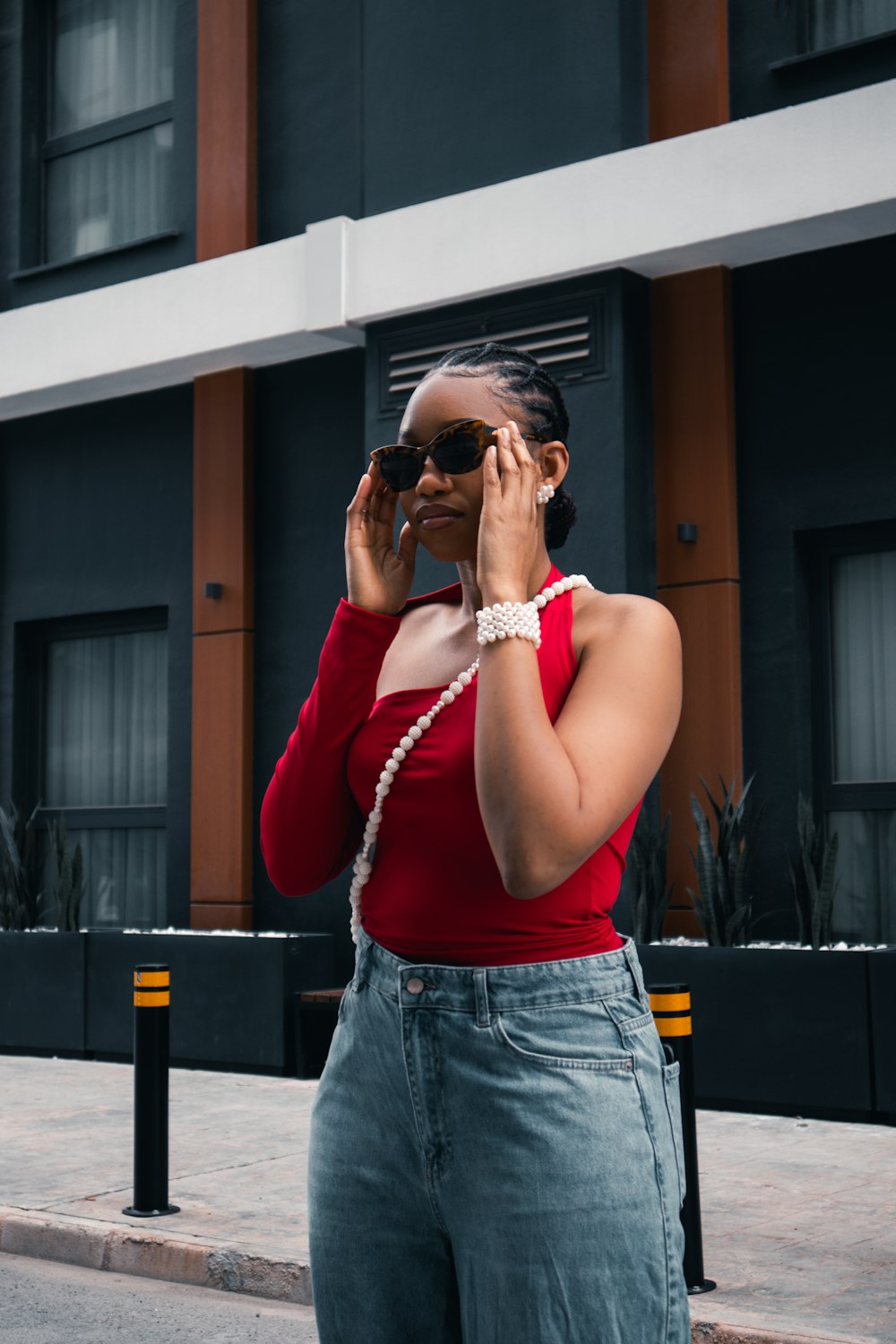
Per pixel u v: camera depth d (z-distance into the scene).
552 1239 1.42
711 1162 5.78
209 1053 8.50
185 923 9.73
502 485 1.48
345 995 1.62
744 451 7.99
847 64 7.69
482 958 1.48
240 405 9.68
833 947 7.09
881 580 7.75
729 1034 6.92
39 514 10.74
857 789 7.73
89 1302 4.54
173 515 10.09
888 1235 4.69
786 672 7.79
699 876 7.34
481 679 1.40
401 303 8.57
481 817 1.48
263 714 9.55
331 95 9.36
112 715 10.50
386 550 1.71
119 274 10.32
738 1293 4.10
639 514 8.00
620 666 1.48
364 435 9.27
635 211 7.79
